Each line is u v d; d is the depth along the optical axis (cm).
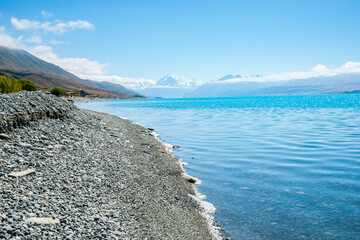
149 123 5188
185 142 3050
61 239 721
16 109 1767
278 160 2189
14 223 729
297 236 1035
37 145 1541
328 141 2983
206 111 9319
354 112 7494
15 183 992
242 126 4547
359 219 1156
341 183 1608
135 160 1850
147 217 1040
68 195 1020
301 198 1399
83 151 1706
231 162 2144
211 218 1189
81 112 3281
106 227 851
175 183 1556
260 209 1279
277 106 12500
